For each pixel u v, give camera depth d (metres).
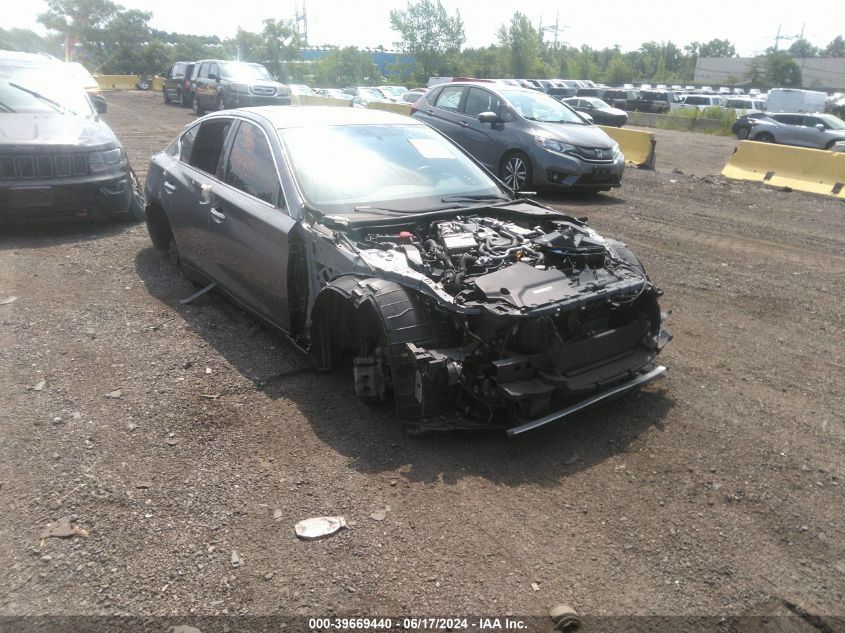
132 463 3.54
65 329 5.20
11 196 7.27
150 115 23.19
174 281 6.31
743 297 6.25
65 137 7.62
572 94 39.97
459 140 11.85
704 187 12.44
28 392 4.24
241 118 5.43
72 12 72.12
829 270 7.17
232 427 3.88
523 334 3.55
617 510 3.21
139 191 8.84
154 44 70.38
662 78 86.38
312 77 57.31
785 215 10.10
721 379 4.57
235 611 2.61
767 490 3.38
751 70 77.81
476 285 3.57
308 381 4.42
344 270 3.99
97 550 2.92
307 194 4.47
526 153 10.82
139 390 4.29
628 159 15.30
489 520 3.12
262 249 4.61
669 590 2.74
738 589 2.75
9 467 3.48
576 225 4.64
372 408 4.07
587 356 3.72
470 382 3.57
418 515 3.15
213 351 4.86
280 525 3.08
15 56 9.18
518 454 3.64
